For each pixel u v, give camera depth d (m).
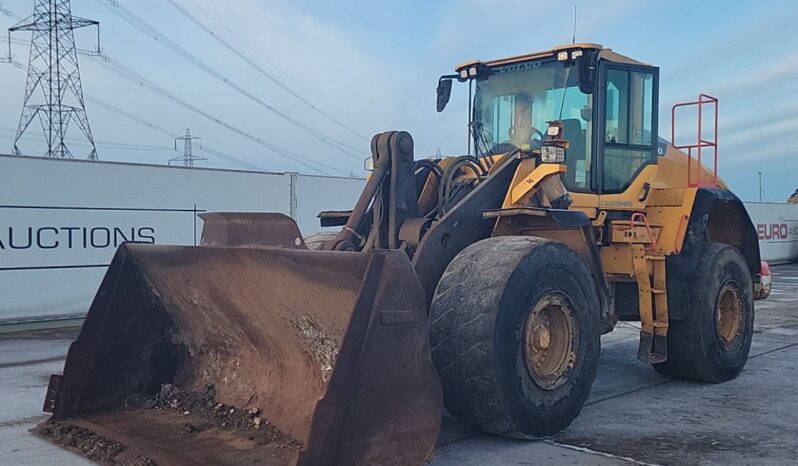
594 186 6.21
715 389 6.57
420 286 3.80
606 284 5.62
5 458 4.46
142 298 5.23
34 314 10.64
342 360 3.50
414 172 5.34
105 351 5.11
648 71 6.61
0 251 10.30
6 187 10.33
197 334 5.23
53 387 4.99
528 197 5.39
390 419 3.65
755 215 24.33
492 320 4.47
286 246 4.84
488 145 6.61
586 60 5.89
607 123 6.36
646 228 6.37
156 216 11.87
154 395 5.27
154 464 4.07
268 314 4.47
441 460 4.47
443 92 6.95
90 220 11.16
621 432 5.14
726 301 6.99
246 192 12.99
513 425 4.60
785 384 6.78
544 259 4.79
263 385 4.80
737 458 4.55
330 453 3.44
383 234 5.25
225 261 4.40
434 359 4.62
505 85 6.55
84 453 4.44
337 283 3.86
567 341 5.00
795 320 11.41
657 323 6.30
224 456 4.03
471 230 5.20
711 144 7.21
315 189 14.09
